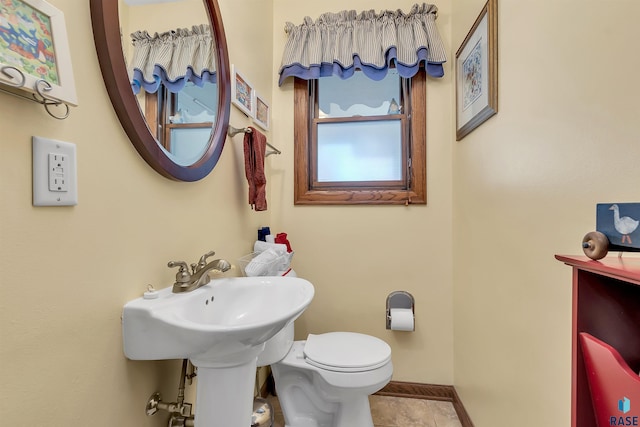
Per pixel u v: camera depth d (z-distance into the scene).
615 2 0.62
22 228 0.51
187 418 0.85
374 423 1.51
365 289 1.78
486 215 1.23
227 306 0.98
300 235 1.83
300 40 1.76
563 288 0.77
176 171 0.89
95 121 0.65
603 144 0.65
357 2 1.80
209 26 1.14
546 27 0.84
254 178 1.37
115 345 0.70
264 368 1.72
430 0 1.73
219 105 1.19
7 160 0.49
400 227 1.75
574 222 0.74
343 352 1.29
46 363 0.55
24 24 0.49
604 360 0.48
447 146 1.71
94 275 0.65
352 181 1.84
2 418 0.48
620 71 0.61
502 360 1.10
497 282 1.14
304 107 1.84
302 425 1.35
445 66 1.71
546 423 0.84
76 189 0.60
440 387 1.71
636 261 0.51
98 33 0.65
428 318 1.72
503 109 1.08
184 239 0.98
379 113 1.83
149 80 0.82
